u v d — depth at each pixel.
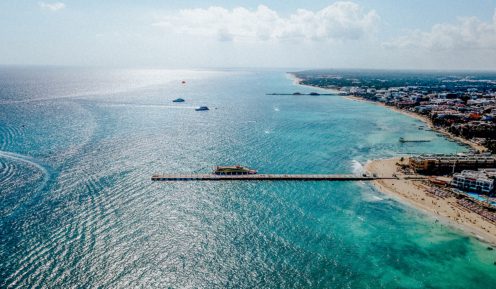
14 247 114.69
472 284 109.12
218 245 122.94
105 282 101.69
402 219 147.75
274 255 118.88
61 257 110.81
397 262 118.38
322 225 140.25
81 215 137.25
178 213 144.62
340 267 114.19
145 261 111.81
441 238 134.00
